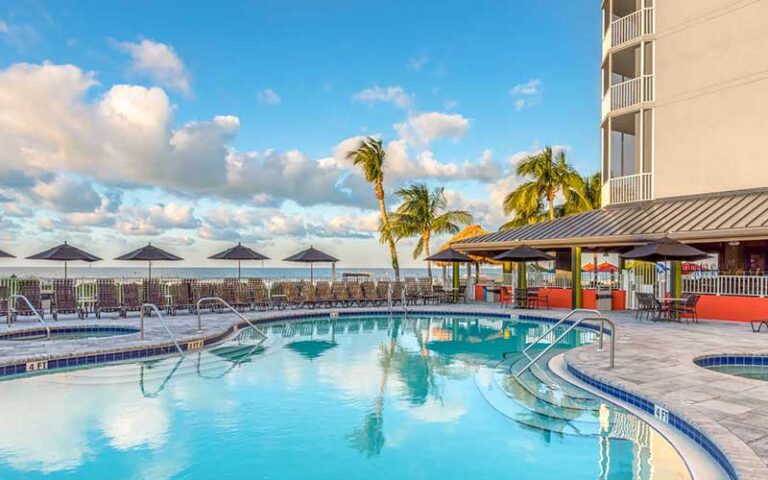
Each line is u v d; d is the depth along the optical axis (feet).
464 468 18.35
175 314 59.16
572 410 24.76
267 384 30.25
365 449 20.18
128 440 21.03
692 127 67.10
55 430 22.12
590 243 61.52
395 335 50.67
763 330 46.14
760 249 66.13
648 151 72.43
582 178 112.68
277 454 19.71
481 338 48.62
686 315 55.98
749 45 62.69
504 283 82.74
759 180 61.31
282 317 59.62
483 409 25.18
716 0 65.62
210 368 34.50
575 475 17.53
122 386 29.45
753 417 19.81
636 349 35.78
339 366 35.42
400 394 28.09
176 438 21.33
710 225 52.44
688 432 19.75
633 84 74.08
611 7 78.18
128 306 56.39
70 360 33.86
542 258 63.67
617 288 69.97
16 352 33.65
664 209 64.80
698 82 66.85
